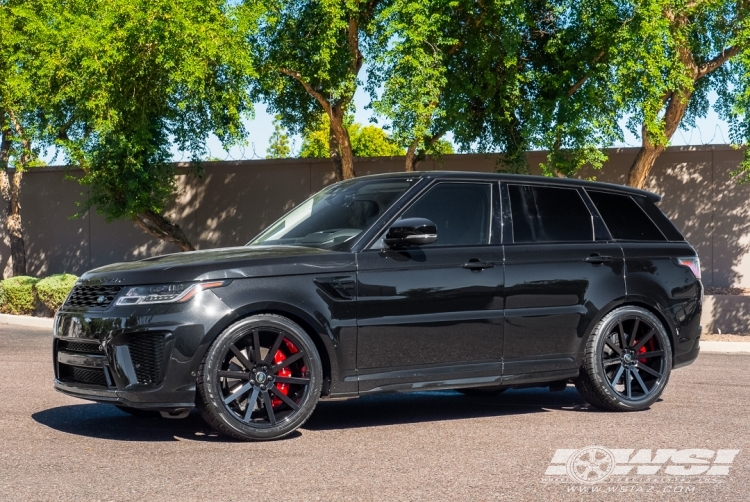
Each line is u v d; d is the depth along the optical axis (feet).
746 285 62.49
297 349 19.40
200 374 18.53
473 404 25.09
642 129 57.00
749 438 19.85
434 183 21.98
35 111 65.05
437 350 20.90
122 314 18.62
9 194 75.05
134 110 58.34
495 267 21.70
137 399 18.40
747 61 48.52
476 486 15.40
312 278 19.65
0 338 44.93
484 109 61.16
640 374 24.49
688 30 53.31
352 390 20.03
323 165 70.28
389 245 20.51
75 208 75.97
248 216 71.77
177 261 19.52
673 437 19.93
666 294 24.27
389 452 18.17
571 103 52.85
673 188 63.82
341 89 55.21
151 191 62.95
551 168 54.44
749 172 55.21
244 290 18.94
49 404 24.06
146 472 16.25
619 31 50.16
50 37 53.16
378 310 20.22
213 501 14.30
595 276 23.16
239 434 18.86
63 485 15.28
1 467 16.63
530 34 58.80
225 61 51.16
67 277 59.06
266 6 54.49
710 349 43.04
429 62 50.78
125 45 52.49
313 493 14.83
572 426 21.31
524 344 22.04
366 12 57.57
